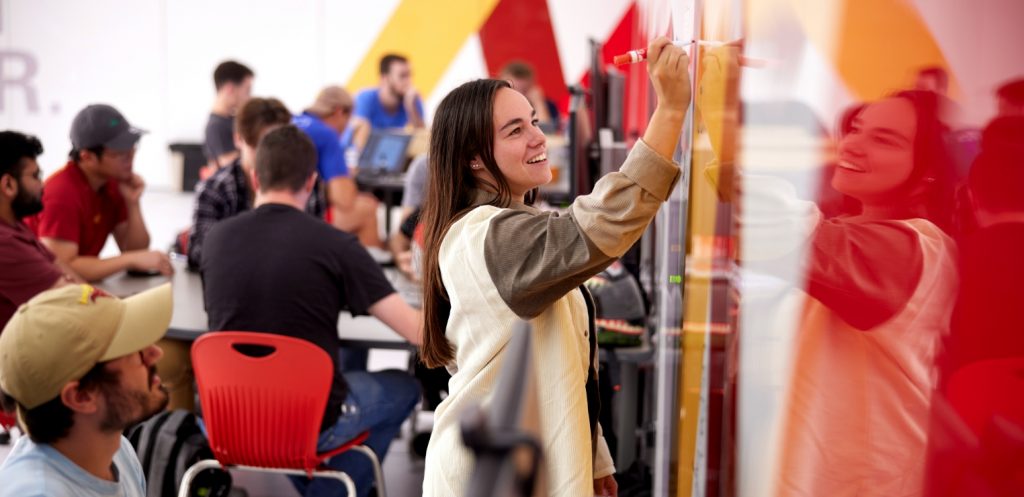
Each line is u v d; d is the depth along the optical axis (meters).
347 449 2.71
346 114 4.88
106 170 3.59
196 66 9.75
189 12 9.68
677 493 1.43
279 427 2.50
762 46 0.87
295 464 2.54
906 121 0.75
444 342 1.46
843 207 0.81
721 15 1.04
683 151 1.38
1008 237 0.75
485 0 9.46
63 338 1.41
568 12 9.40
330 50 9.65
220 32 9.70
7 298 2.88
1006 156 0.73
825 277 0.84
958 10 0.72
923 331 0.80
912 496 0.82
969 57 0.72
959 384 0.79
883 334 0.81
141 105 9.85
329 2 9.59
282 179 2.74
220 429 2.52
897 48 0.75
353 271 2.69
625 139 3.74
